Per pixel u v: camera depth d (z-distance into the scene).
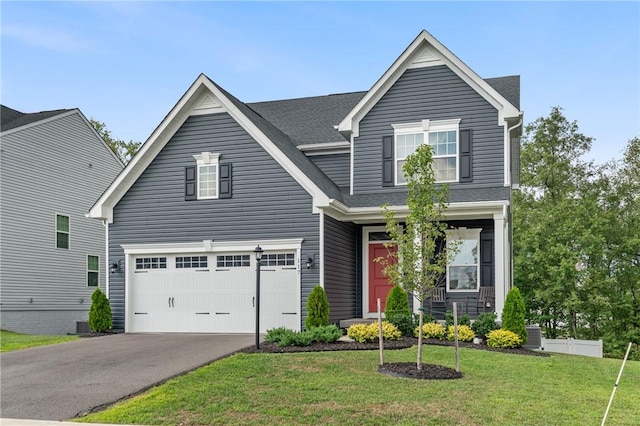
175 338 15.33
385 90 18.05
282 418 7.76
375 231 18.41
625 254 27.69
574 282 26.66
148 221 17.56
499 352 13.22
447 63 17.47
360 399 8.57
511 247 20.86
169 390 9.19
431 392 9.02
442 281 17.09
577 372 11.45
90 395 9.17
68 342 15.06
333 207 15.99
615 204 29.05
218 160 17.08
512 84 18.92
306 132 20.75
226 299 16.73
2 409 8.57
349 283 17.88
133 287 17.59
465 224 17.17
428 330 14.49
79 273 25.59
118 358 12.17
